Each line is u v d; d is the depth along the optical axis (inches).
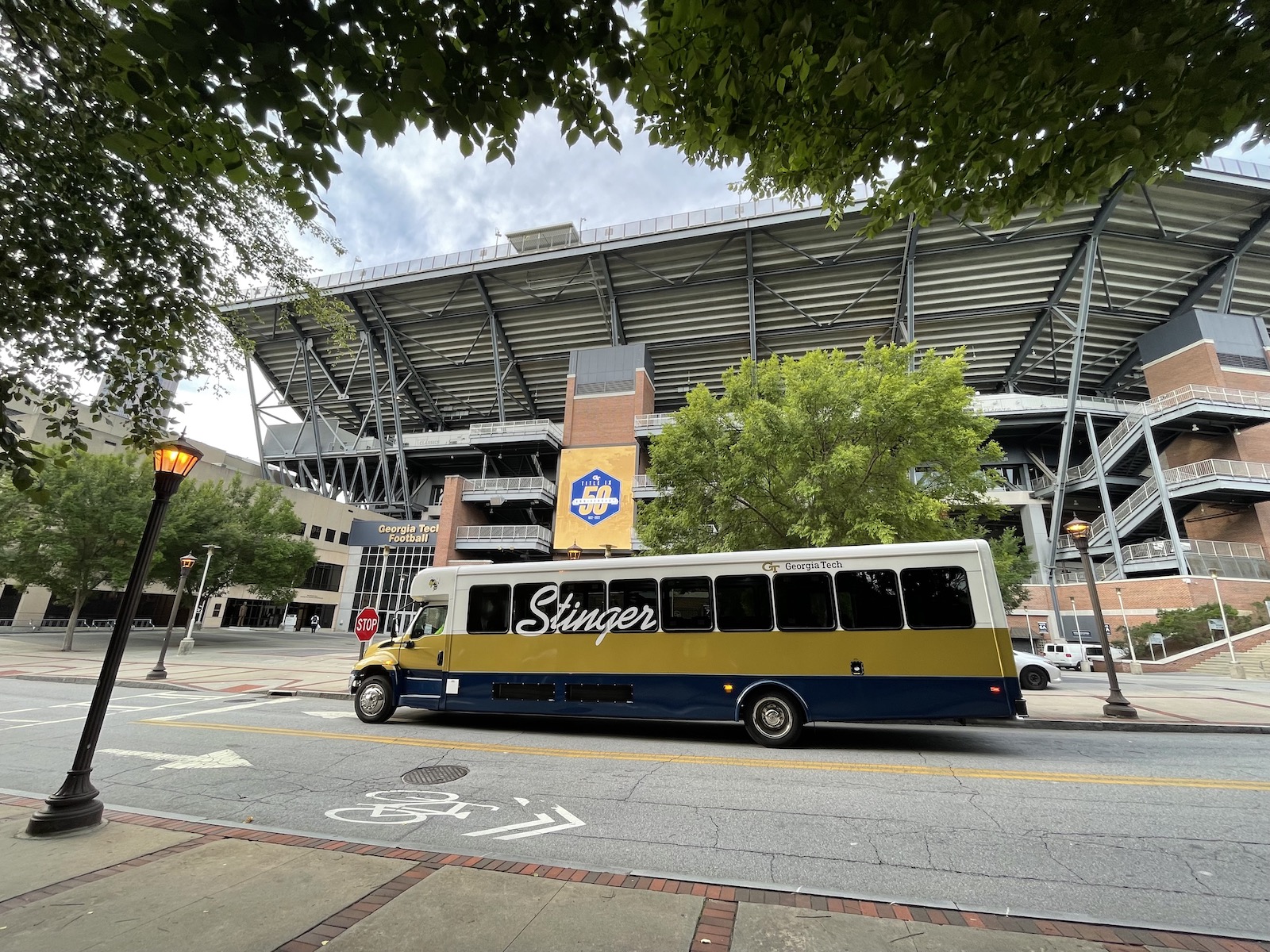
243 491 1504.7
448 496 1802.4
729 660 379.9
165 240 196.2
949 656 350.3
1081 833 214.5
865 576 371.6
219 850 187.9
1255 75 122.3
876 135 164.2
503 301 1931.6
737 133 171.3
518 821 227.6
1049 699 617.9
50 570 1098.7
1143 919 150.8
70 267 167.6
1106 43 116.0
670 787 274.2
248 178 155.3
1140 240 1499.8
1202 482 1248.2
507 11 116.9
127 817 224.7
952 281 1627.7
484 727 428.8
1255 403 1334.9
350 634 2092.8
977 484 597.9
